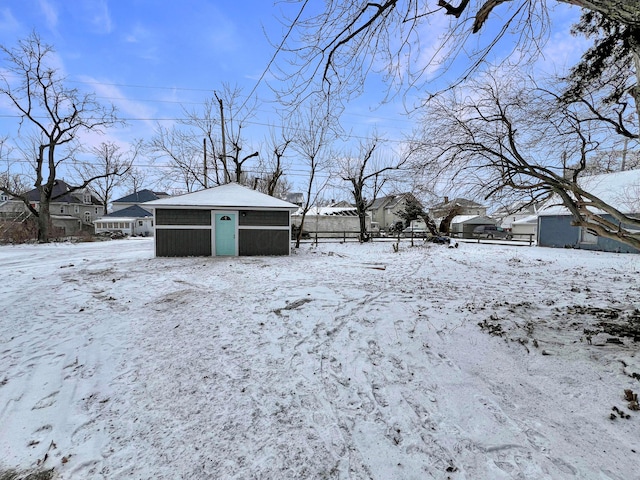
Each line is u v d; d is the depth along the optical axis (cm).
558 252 1365
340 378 295
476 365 308
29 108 1816
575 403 238
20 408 251
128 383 288
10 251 1410
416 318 447
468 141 437
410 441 211
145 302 542
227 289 638
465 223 3056
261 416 240
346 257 1212
